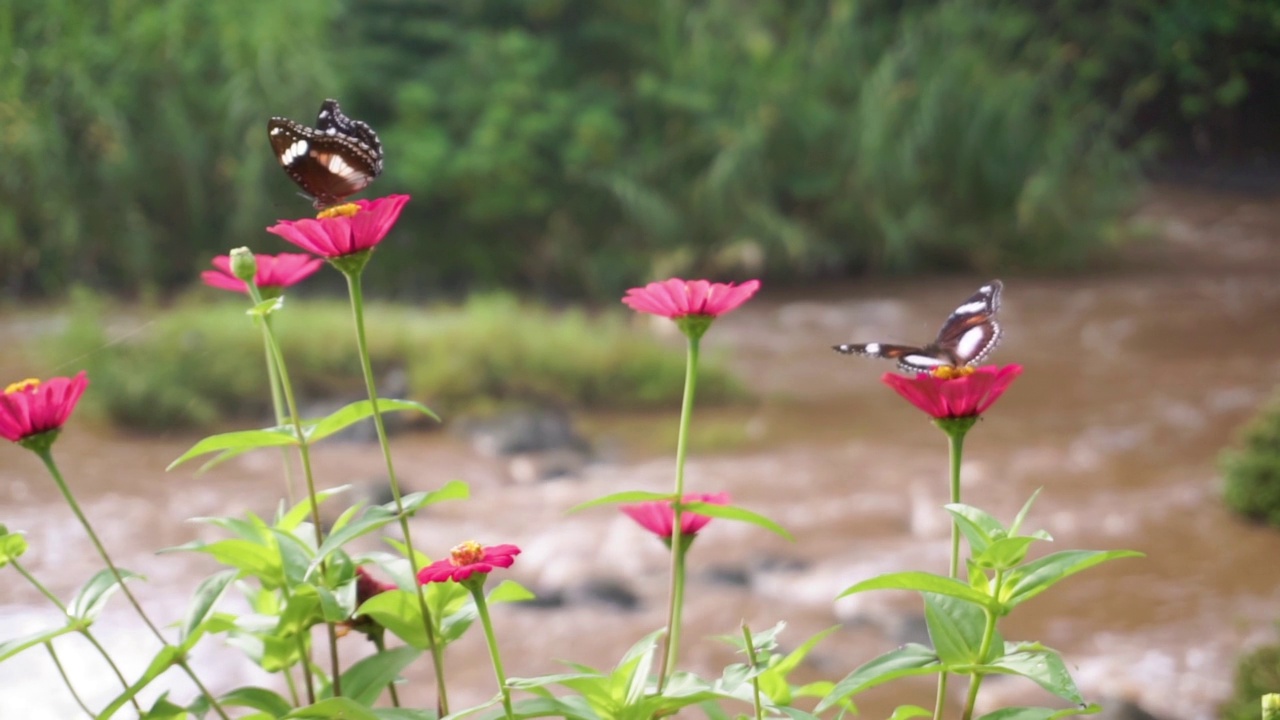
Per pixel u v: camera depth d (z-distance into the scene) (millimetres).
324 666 3932
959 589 1180
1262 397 8086
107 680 3855
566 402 8477
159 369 7863
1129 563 5242
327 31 13781
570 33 15203
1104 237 14047
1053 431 7469
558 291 13641
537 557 5320
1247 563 5188
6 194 9734
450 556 1188
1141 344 9891
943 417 1315
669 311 1401
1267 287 11969
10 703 3625
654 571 5203
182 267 11773
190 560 5094
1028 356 9602
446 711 1341
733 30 15758
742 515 1382
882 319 11352
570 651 4426
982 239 13906
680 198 13961
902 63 14898
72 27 9812
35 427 1304
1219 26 17609
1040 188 13773
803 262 13664
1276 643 4227
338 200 1533
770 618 4727
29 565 4871
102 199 10727
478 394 8336
